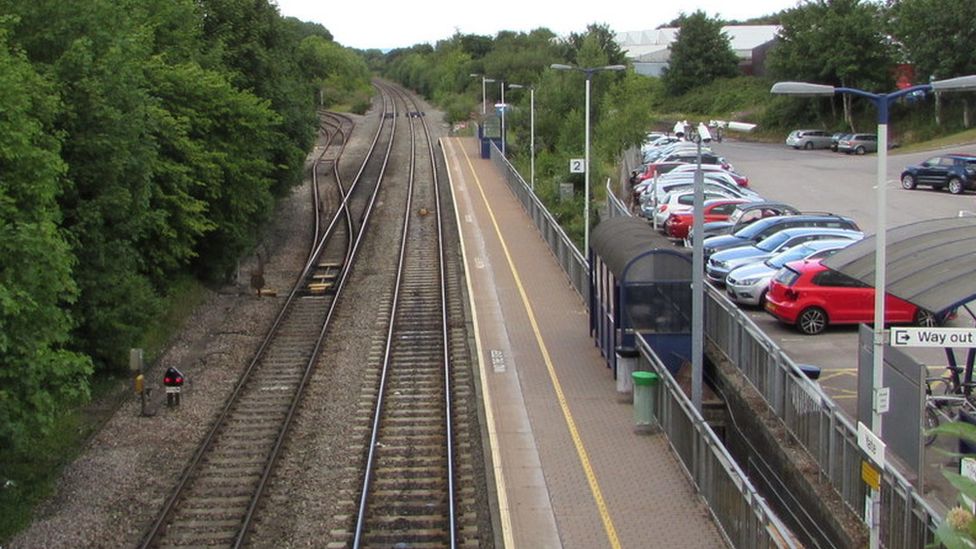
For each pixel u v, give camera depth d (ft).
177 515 48.96
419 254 118.93
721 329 65.10
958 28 199.93
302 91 146.00
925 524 35.29
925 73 210.18
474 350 75.51
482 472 53.11
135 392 68.74
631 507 46.34
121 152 68.54
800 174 172.86
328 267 113.50
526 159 188.55
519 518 45.47
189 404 66.33
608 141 166.61
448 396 64.75
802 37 239.30
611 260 66.59
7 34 62.39
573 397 63.05
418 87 504.02
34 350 47.88
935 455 46.98
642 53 396.57
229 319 91.04
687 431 49.14
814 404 47.01
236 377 72.64
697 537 42.98
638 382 55.83
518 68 322.55
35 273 48.06
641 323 63.87
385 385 68.95
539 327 81.41
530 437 55.98
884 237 41.34
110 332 70.08
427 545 44.80
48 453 57.36
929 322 73.51
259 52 125.49
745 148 230.68
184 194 86.28
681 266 63.31
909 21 206.80
